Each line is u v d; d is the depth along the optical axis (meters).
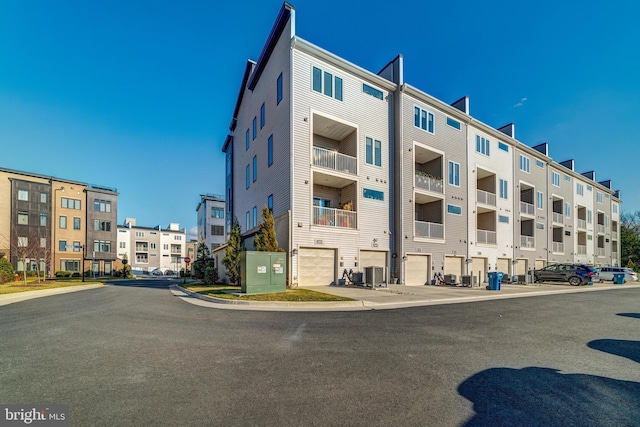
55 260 37.25
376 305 10.68
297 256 15.66
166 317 8.33
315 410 3.27
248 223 23.62
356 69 18.14
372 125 18.98
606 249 42.53
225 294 12.48
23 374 4.29
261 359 4.87
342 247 17.11
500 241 26.06
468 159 23.94
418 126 20.78
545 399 3.62
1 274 22.62
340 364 4.68
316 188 18.86
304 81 16.52
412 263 19.72
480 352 5.37
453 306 10.84
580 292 17.28
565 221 34.81
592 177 41.56
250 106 24.50
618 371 4.57
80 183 40.00
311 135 16.48
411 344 5.79
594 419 3.18
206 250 25.50
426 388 3.86
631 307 11.09
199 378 4.11
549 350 5.55
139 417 3.11
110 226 42.12
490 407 3.40
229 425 2.97
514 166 28.45
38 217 36.06
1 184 33.94
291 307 10.09
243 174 26.23
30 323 7.75
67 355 5.09
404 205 19.42
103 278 36.41
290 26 16.62
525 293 15.80
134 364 4.66
